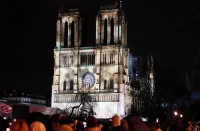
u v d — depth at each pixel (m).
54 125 24.31
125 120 26.17
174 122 33.22
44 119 22.72
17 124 19.77
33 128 20.31
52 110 185.50
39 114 22.55
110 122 28.44
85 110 199.00
